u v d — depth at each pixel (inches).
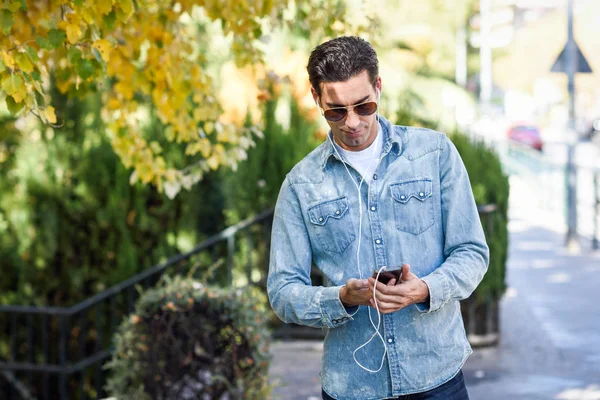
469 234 118.1
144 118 301.6
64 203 307.9
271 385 205.8
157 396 203.2
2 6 132.3
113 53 180.4
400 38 682.2
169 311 201.9
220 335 201.8
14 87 128.2
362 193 119.2
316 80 113.7
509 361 290.4
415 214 118.1
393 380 117.6
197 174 205.9
